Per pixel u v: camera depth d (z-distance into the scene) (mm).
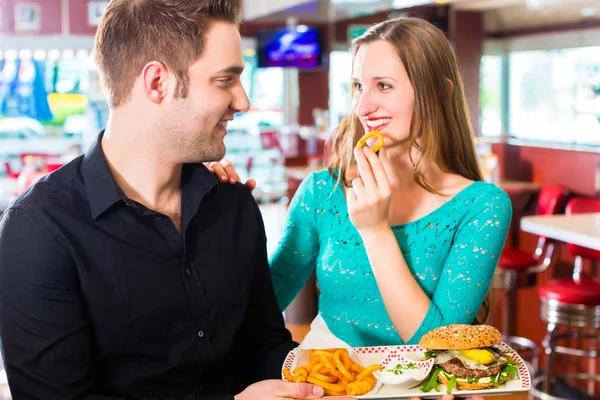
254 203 1719
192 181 1568
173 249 1523
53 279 1427
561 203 4156
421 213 1780
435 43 1697
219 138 1481
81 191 1493
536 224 3568
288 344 1724
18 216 1440
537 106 4750
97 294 1466
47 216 1442
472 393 1476
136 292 1491
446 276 1725
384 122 1700
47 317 1425
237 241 1643
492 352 1530
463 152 1804
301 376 1476
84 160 1510
